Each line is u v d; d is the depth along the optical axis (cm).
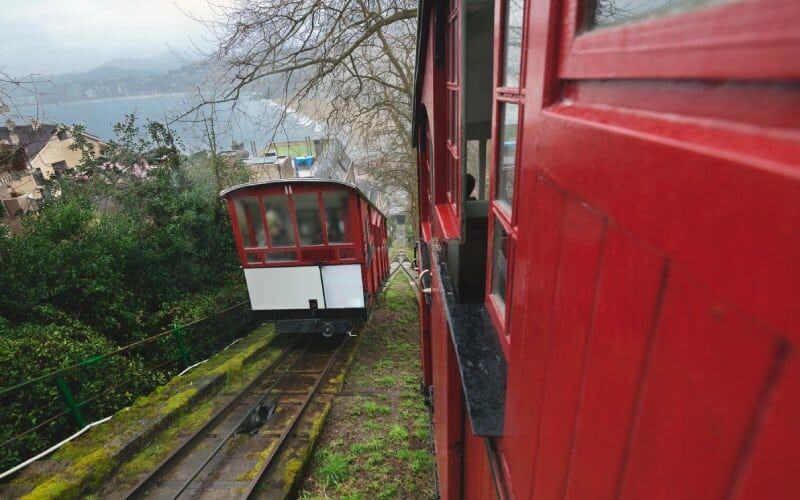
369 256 955
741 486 37
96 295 776
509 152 154
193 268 1014
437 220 347
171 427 590
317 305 856
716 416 40
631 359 58
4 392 466
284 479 494
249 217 809
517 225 132
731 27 36
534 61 95
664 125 47
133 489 471
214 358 833
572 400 81
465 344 199
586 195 68
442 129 328
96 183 1033
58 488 438
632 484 60
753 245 31
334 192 784
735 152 33
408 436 597
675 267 45
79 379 598
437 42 306
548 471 98
